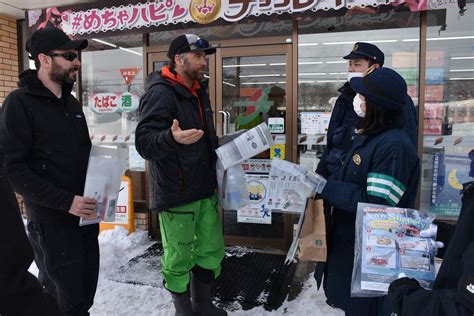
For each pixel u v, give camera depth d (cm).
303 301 297
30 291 104
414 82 369
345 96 221
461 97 364
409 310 112
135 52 447
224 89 413
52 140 203
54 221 205
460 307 100
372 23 375
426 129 373
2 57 497
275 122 401
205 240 255
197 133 191
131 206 440
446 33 361
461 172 369
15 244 100
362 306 182
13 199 104
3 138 188
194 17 377
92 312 288
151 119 219
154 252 405
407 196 175
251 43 399
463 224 113
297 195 195
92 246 233
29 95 199
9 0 420
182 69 234
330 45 386
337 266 191
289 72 391
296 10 349
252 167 408
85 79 466
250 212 414
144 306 296
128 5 395
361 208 149
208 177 248
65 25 420
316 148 394
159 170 234
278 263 373
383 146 168
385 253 138
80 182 214
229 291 316
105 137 466
